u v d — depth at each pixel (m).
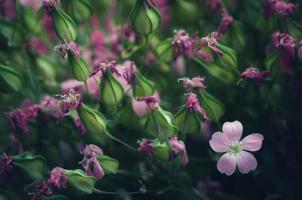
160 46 0.33
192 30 0.35
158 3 0.36
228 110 0.33
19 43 0.35
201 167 0.34
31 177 0.31
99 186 0.32
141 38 0.34
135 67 0.31
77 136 0.32
